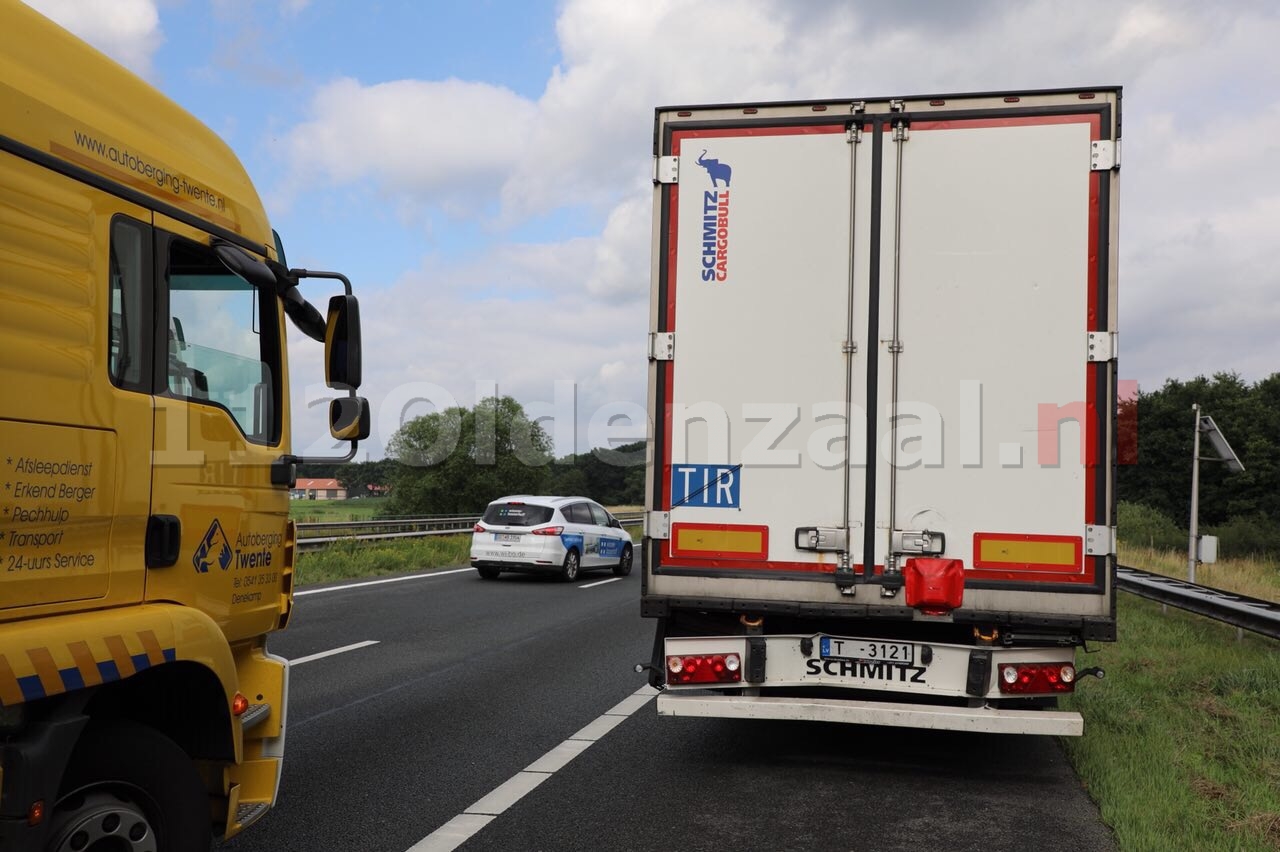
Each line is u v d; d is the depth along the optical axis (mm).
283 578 4527
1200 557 17906
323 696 8281
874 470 5785
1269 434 68812
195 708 3809
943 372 5746
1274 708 7746
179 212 3873
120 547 3465
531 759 6375
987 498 5664
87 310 3354
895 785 5914
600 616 13742
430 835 4898
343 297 4375
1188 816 5184
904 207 5836
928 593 5496
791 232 5941
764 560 5875
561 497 20734
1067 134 5707
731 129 6016
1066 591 5555
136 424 3551
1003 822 5227
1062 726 5473
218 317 4086
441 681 8961
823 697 6105
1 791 2910
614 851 4715
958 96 5789
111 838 3283
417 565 22281
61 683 3012
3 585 2988
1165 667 9578
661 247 6039
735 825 5125
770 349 5922
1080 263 5672
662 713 5801
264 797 4227
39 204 3184
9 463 3016
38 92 3232
